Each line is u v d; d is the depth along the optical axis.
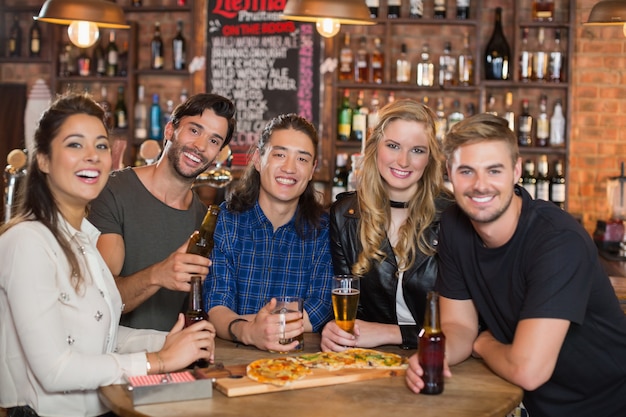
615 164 5.68
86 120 2.09
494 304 2.24
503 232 2.12
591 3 5.64
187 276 2.37
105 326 2.11
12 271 1.96
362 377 2.07
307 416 1.79
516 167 2.11
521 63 5.54
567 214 2.13
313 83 5.77
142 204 2.82
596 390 2.23
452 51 5.69
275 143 2.54
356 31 5.76
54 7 3.74
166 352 2.06
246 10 5.84
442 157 2.63
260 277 2.64
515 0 5.46
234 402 1.88
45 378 1.93
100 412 2.10
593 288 2.12
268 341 2.30
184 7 5.84
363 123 5.61
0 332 2.08
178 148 2.78
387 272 2.64
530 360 1.99
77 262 2.04
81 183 2.08
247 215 2.65
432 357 1.96
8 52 6.16
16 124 6.18
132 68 5.86
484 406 1.88
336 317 2.29
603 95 5.67
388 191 2.67
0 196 6.07
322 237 2.69
